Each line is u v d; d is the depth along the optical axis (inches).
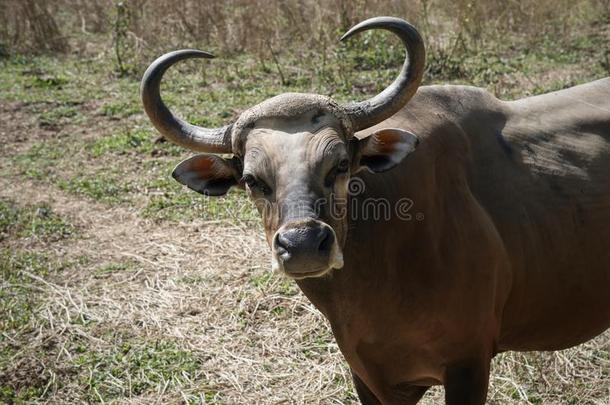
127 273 304.8
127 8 529.0
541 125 204.2
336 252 155.6
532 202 193.9
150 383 249.6
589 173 201.5
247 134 169.8
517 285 193.0
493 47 495.2
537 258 193.0
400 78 180.5
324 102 171.2
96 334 272.7
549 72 454.3
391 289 179.6
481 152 194.1
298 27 515.5
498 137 197.9
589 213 198.8
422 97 195.5
